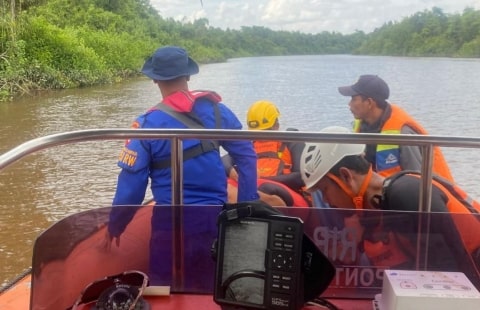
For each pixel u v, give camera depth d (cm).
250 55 9769
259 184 270
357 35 10500
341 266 188
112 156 838
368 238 187
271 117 369
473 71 3569
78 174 732
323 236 188
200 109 238
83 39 3241
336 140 197
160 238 193
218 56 6612
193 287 193
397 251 188
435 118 1274
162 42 5459
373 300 184
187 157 224
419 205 206
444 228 186
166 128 221
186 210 192
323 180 237
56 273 181
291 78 2803
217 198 229
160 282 194
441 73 3319
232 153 246
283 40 10294
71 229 184
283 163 303
